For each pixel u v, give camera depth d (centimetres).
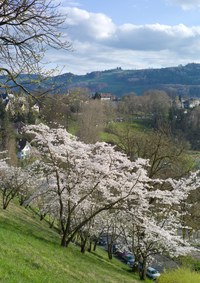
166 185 3228
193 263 3158
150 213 2805
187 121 8669
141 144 3462
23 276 1153
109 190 2580
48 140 2316
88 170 2334
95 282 1739
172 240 2541
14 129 7238
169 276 2698
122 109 12150
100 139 7350
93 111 8469
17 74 1089
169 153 3309
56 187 2441
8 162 6412
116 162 2361
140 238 2586
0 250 1422
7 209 3353
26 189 4088
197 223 3556
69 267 1797
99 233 3453
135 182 2309
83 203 2517
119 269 2659
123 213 2502
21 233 2208
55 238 2695
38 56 1116
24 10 1055
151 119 10500
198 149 6819
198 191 3588
